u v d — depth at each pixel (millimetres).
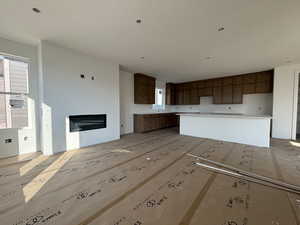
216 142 4391
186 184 2025
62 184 2008
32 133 3365
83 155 3195
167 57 3934
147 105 6898
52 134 3262
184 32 2586
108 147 3834
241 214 1453
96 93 4113
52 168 2521
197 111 7594
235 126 4383
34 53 3328
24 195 1756
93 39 2908
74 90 3615
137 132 6012
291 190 1862
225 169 2514
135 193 1810
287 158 3027
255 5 1848
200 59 4070
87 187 1938
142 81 6008
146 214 1457
